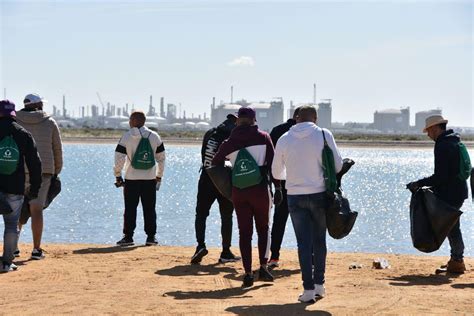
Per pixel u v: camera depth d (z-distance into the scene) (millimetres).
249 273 9398
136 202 13523
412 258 12438
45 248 13023
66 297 8531
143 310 7820
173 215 24812
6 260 10406
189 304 8180
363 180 53062
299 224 8453
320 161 8422
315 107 8727
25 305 8070
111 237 18641
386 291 9039
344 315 7656
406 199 34906
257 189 9195
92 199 30438
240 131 9273
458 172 10523
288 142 8477
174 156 96125
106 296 8617
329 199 8398
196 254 11266
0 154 10117
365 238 20203
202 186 11250
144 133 13266
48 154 11484
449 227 10414
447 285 9602
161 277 10078
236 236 19344
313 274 8688
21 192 10336
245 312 7773
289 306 8102
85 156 86438
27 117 11414
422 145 172000
